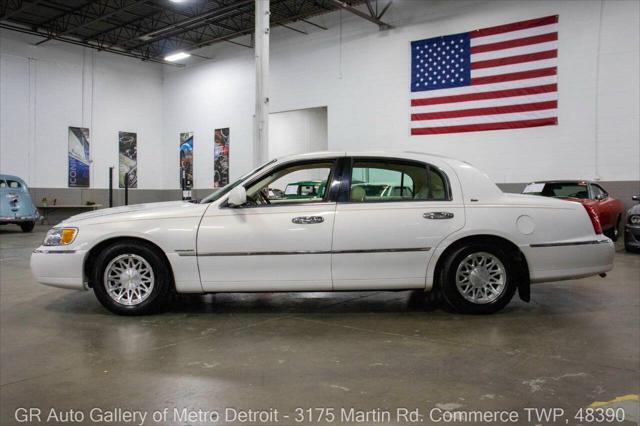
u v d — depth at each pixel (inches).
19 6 677.3
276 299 218.4
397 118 645.3
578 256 185.3
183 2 677.9
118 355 142.6
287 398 111.4
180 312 194.7
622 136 507.5
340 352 143.7
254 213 183.5
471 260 184.5
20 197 613.9
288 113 820.0
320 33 711.7
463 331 165.0
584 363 133.4
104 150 853.8
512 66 563.2
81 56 823.1
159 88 929.5
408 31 633.0
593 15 517.3
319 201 185.9
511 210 183.8
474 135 589.0
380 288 183.2
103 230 185.5
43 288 249.1
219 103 848.9
